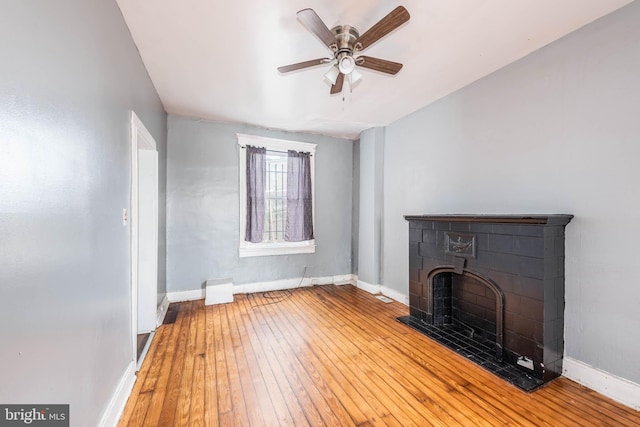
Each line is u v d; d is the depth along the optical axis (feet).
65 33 3.64
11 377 2.67
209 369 7.18
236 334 9.24
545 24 6.45
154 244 9.46
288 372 7.07
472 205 9.32
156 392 6.26
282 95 10.37
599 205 6.26
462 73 8.70
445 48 7.37
